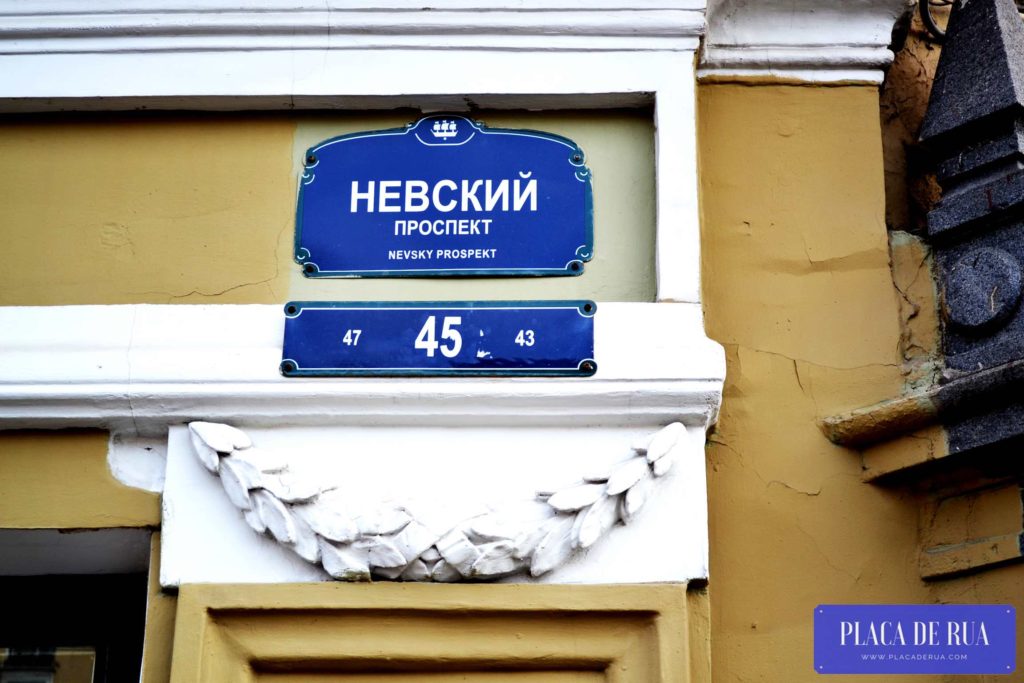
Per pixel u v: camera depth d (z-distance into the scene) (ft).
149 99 12.41
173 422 11.48
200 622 10.89
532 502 11.12
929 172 13.30
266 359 11.46
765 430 11.72
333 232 12.06
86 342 11.59
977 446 11.15
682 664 10.73
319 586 10.92
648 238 12.03
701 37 12.49
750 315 12.03
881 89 12.95
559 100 12.30
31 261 12.15
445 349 11.44
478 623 10.92
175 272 12.06
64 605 12.26
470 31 12.40
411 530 10.89
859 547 11.43
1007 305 11.49
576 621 10.91
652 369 11.31
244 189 12.28
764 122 12.61
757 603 11.25
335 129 12.43
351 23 12.42
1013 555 11.08
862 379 11.84
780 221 12.30
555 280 11.89
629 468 11.05
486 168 12.20
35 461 11.52
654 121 12.25
